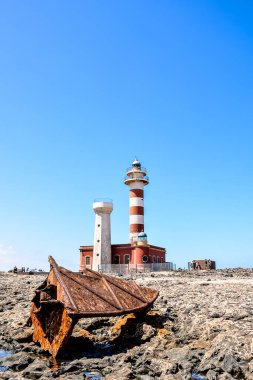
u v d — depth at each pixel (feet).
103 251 186.19
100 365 32.14
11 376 29.58
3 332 44.91
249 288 72.54
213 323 40.11
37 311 39.29
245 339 33.96
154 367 30.40
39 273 148.05
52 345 36.37
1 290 78.79
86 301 37.37
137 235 189.47
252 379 26.91
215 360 30.14
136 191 194.39
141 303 42.78
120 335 41.47
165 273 142.00
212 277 120.06
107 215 191.83
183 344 36.94
